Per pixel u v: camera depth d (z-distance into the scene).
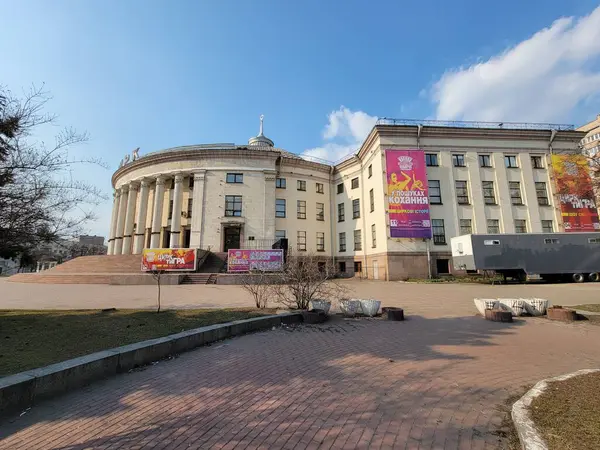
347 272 32.03
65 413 3.51
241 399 3.87
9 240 6.61
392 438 2.98
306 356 5.67
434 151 27.36
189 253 23.66
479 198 26.95
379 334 7.35
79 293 15.35
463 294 15.12
